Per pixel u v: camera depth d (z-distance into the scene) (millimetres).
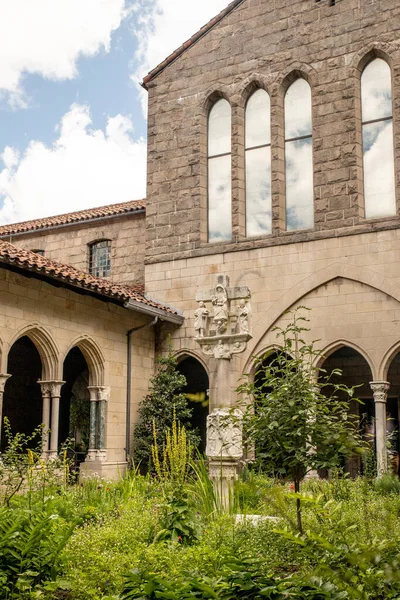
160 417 23656
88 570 8570
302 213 24234
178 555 9227
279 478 11125
